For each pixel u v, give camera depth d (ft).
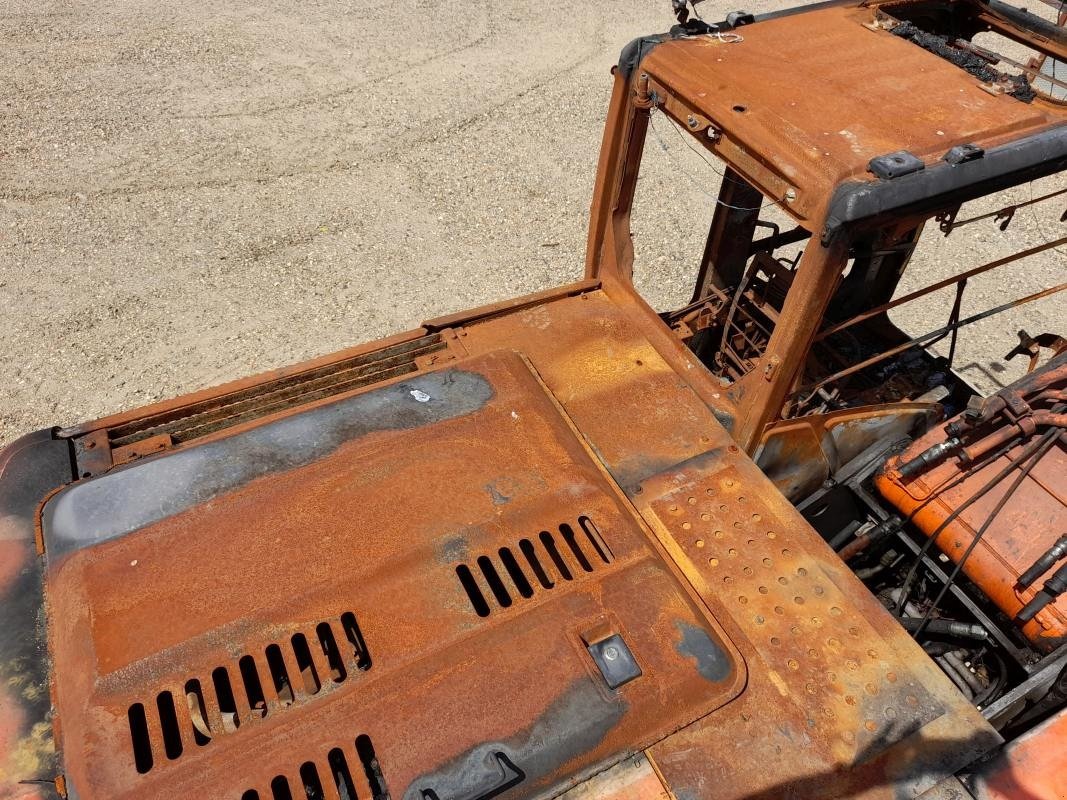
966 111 6.66
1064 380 7.82
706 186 19.01
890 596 8.43
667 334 8.39
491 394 7.36
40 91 21.68
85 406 13.84
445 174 19.31
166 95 21.71
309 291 16.15
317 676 5.48
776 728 5.56
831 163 6.01
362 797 4.94
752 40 7.68
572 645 5.69
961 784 5.36
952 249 17.21
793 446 7.70
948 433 7.66
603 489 6.68
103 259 16.70
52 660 5.67
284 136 20.34
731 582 6.37
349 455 6.75
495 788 5.05
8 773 5.12
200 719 5.38
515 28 25.23
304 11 25.98
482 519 6.32
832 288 6.28
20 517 6.59
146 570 5.96
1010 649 7.19
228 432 7.27
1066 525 7.19
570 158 19.95
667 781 5.29
